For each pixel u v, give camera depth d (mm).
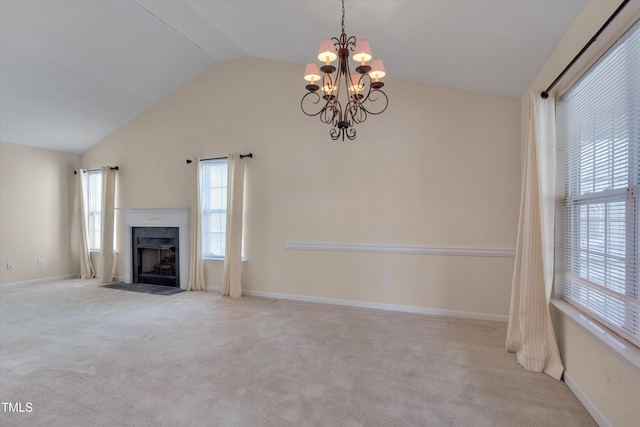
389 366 2545
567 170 2385
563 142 2416
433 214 3861
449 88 3809
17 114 4824
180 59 4746
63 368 2514
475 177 3709
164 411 1964
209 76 5145
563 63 2318
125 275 5773
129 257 5734
